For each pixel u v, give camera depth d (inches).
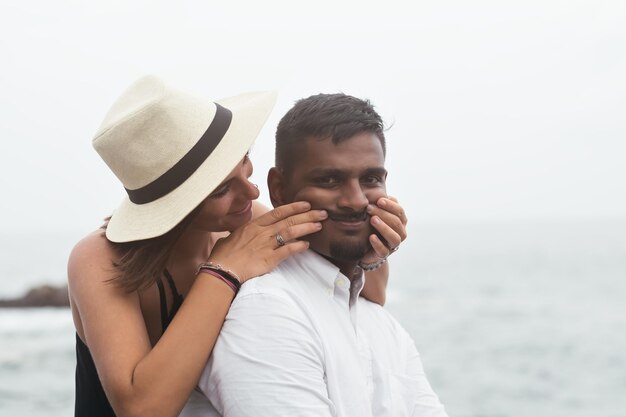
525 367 853.8
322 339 85.9
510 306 1439.5
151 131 94.1
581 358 901.2
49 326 1003.9
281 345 82.9
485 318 1282.0
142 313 101.2
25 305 1157.7
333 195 89.4
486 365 869.2
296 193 91.4
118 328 92.5
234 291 89.0
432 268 2426.2
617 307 1389.0
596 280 1914.4
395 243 90.7
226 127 97.7
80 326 102.7
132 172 95.7
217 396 86.0
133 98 99.0
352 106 89.4
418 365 100.6
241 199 98.3
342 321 90.1
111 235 98.2
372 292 103.0
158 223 94.0
